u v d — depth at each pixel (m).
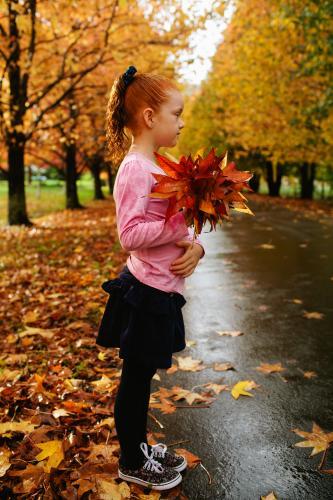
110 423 2.51
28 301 5.05
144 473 2.04
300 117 14.20
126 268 1.95
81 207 21.17
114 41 10.81
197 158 1.68
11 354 3.60
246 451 2.34
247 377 3.17
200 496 2.02
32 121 11.77
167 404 2.80
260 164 27.78
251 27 13.48
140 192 1.76
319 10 9.62
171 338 1.86
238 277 6.06
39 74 11.68
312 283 5.60
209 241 9.32
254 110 16.50
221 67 18.05
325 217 13.43
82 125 17.81
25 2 9.10
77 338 3.93
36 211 20.28
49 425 2.56
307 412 2.69
